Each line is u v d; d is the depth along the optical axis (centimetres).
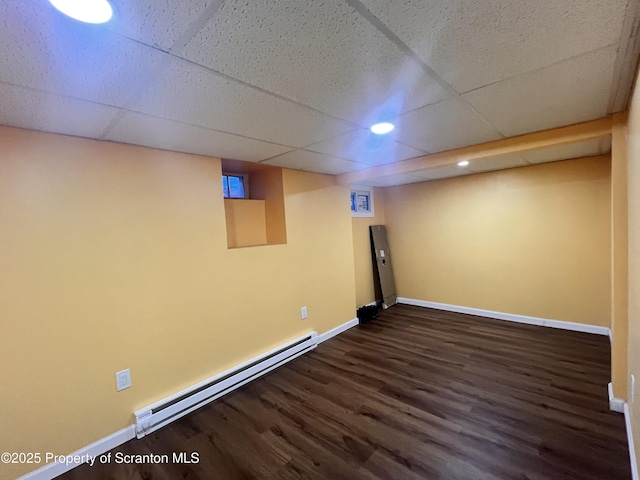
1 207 162
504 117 188
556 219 357
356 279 454
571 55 120
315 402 238
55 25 87
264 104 153
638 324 145
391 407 226
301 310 333
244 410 231
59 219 180
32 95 129
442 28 100
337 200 379
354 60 117
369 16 93
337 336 372
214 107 152
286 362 307
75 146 186
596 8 92
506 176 387
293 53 110
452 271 445
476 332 365
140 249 213
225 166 301
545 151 296
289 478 168
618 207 195
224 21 90
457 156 262
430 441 189
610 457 170
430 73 131
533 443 183
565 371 265
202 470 176
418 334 369
